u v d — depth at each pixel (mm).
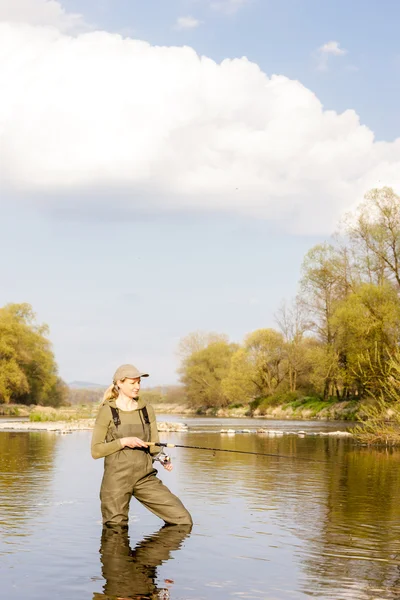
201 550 5711
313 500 8461
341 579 4852
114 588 4574
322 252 43438
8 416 60750
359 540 6156
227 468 12281
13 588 4574
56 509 7609
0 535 6227
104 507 6797
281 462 13469
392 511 7672
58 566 5145
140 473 6844
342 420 45656
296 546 5898
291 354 61688
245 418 55625
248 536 6301
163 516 6871
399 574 5004
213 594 4453
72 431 27141
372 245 38031
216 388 77375
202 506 7961
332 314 43406
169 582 4727
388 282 37938
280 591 4539
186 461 13664
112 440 6859
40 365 73188
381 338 35625
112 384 7066
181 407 90562
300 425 36812
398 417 18531
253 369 64562
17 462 13141
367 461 13742
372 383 25578
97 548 5738
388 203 37906
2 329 68188
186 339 83625
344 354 43594
